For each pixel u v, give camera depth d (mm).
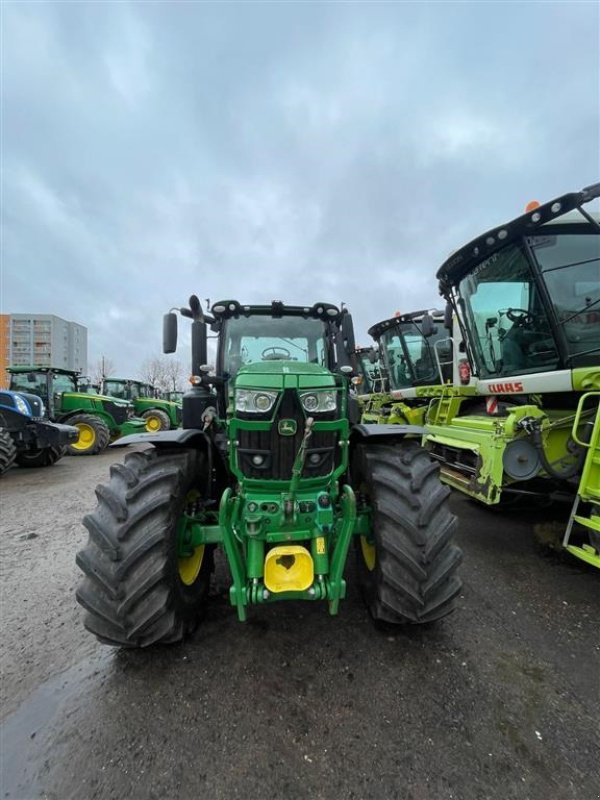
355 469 2670
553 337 3756
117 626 1944
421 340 8312
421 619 2152
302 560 2006
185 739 1659
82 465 8922
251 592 2010
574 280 3803
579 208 3498
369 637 2301
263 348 3342
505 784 1475
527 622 2482
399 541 2146
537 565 3291
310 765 1546
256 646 2229
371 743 1633
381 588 2199
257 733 1683
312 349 3400
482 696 1878
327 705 1823
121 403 12477
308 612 2557
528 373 4078
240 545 2146
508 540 3828
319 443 2111
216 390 3250
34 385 11445
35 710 1831
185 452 2338
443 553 2188
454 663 2096
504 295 4297
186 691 1913
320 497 2082
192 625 2314
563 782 1482
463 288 4953
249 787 1468
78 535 4203
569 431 3555
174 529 2084
